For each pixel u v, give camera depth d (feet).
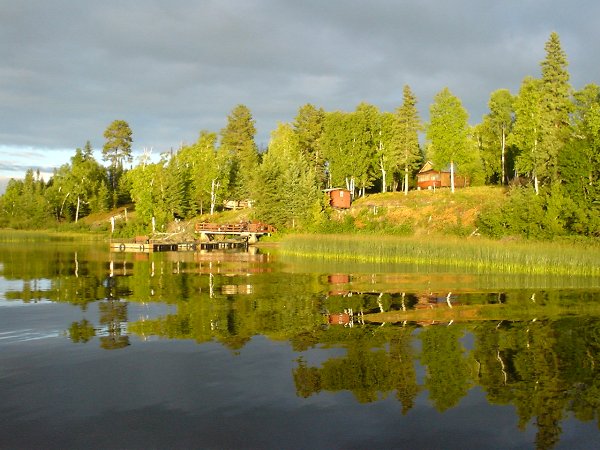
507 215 167.63
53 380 40.63
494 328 58.08
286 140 291.38
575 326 58.80
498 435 31.22
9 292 85.30
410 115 250.16
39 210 356.79
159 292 85.35
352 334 55.36
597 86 192.54
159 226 282.36
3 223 363.15
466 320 62.23
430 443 30.17
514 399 36.83
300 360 45.85
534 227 157.38
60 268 126.93
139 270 122.42
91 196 373.61
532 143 180.75
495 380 40.70
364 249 146.61
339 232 213.46
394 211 216.95
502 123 259.19
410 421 33.17
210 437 30.83
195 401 36.32
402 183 317.83
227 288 90.27
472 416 33.94
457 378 41.14
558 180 166.50
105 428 32.07
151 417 33.63
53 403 35.99
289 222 240.12
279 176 241.76
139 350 49.11
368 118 273.54
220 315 65.57
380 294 82.43
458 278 103.19
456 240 138.10
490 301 75.51
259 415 33.96
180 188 284.41
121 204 393.70
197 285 94.43
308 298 78.79
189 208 298.76
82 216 376.68
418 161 336.70
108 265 135.74
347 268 125.08
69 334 55.47
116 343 51.78
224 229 236.84
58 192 367.04
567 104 172.45
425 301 75.66
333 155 267.80
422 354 47.70
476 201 206.39
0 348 49.85
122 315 65.72
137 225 297.94
